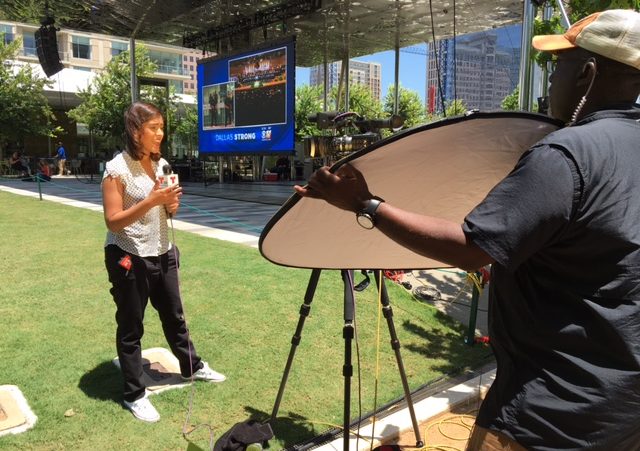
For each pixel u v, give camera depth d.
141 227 2.81
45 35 14.92
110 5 15.07
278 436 2.81
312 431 2.89
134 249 2.79
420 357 3.98
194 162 25.83
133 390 2.92
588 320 1.21
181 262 6.34
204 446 2.67
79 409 2.96
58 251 6.93
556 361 1.27
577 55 1.34
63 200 13.89
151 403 3.06
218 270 5.97
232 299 4.99
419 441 2.80
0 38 26.88
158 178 2.75
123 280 2.79
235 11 15.52
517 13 14.95
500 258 1.16
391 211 1.30
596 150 1.20
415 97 35.44
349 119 2.57
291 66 13.88
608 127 1.25
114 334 4.09
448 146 1.55
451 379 3.64
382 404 3.22
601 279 1.21
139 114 2.76
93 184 21.58
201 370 3.39
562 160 1.17
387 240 1.99
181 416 2.97
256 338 4.13
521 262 1.19
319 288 5.39
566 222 1.17
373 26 17.05
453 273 6.46
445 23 16.31
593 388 1.20
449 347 4.20
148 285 2.89
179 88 59.38
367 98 33.06
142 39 19.52
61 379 3.32
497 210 1.19
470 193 1.85
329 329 4.37
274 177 25.62
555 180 1.16
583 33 1.31
